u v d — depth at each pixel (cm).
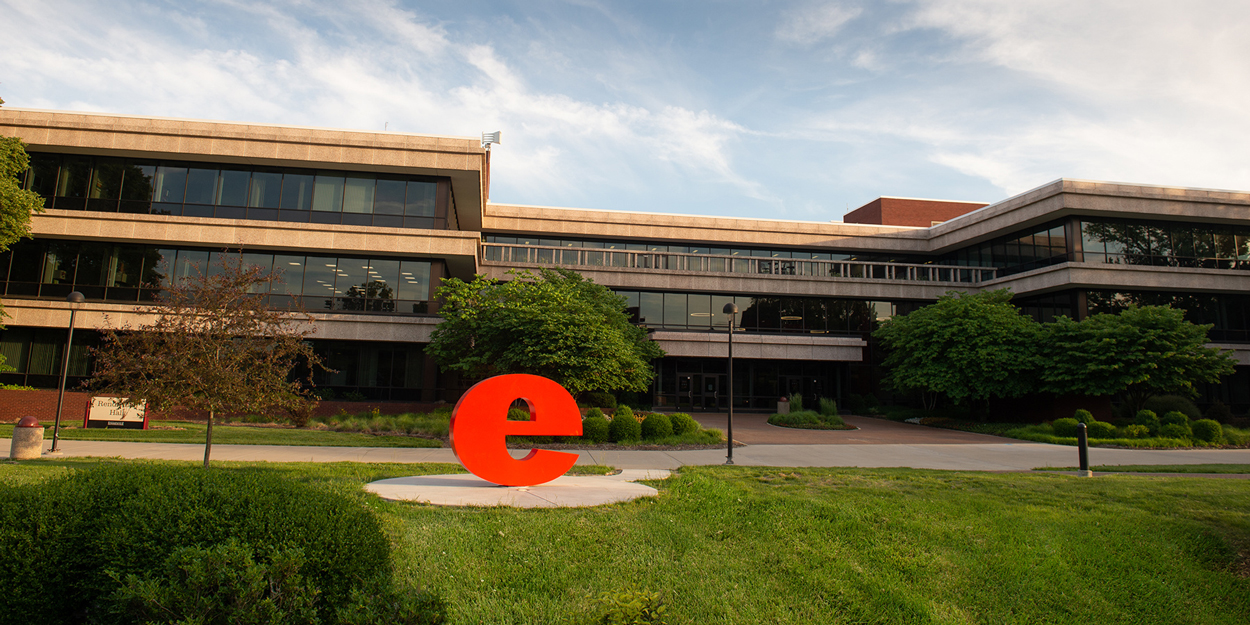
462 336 2473
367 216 2875
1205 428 2300
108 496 435
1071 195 3228
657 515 816
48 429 1867
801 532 766
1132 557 724
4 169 2095
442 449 1623
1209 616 593
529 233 3894
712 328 3725
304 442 1702
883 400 3794
